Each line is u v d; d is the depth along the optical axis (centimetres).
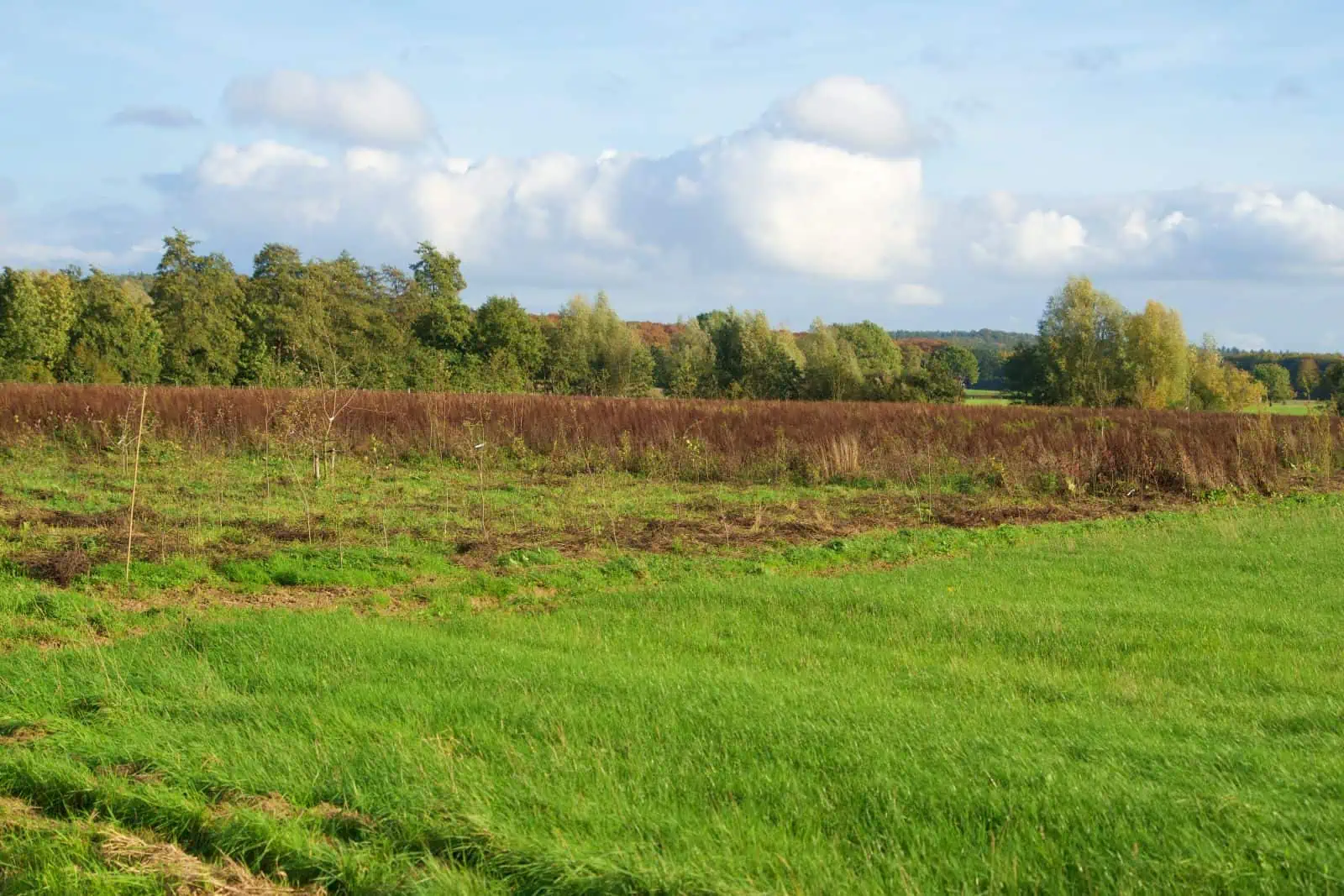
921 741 516
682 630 828
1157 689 647
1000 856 383
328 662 696
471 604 1007
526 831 412
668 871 370
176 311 5509
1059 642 775
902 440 2200
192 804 454
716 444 2200
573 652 743
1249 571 1104
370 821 432
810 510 1661
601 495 1745
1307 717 569
